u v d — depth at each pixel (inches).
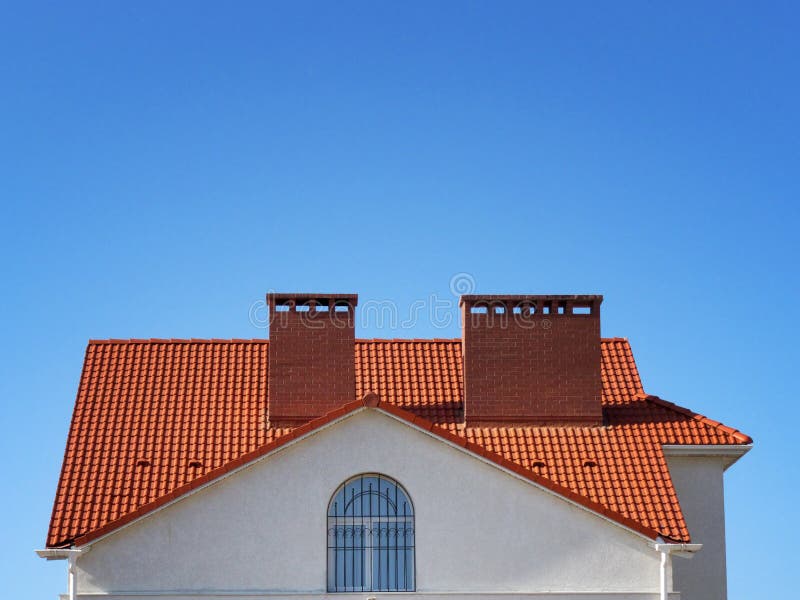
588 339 1131.9
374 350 1217.4
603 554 1010.1
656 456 1086.4
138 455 1073.5
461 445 1015.6
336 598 991.0
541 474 1061.1
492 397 1119.0
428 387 1171.9
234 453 1075.3
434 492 1014.4
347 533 1008.9
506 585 1003.3
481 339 1128.8
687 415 1141.7
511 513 1013.8
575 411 1119.0
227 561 993.5
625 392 1184.2
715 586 1115.9
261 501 1004.6
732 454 1121.4
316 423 1011.3
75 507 1022.4
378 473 1016.2
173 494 992.2
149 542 992.2
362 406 1015.0
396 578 1004.6
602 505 1009.5
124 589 983.6
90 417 1115.3
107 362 1186.0
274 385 1109.7
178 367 1184.2
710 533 1122.0
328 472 1012.5
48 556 975.6
